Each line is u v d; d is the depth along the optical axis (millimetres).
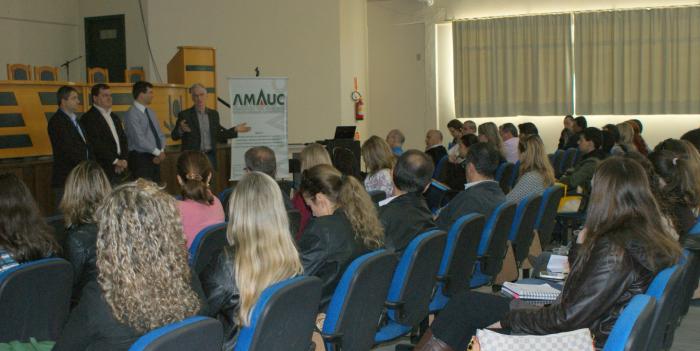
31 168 6574
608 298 2199
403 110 12836
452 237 3395
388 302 2994
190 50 9500
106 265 1783
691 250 3375
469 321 2822
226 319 2299
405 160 3543
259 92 8141
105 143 6180
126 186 1860
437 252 3092
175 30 12227
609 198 2283
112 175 6238
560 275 3029
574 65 11516
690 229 3600
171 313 1807
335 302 2506
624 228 2238
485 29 11969
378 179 5227
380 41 12898
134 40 12523
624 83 11219
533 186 5285
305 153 4480
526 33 11734
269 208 2250
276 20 12047
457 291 3531
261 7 12070
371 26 12930
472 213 3783
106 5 12758
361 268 2486
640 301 1739
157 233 1813
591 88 11414
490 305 2852
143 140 6730
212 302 2248
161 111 8594
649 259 2180
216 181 8453
